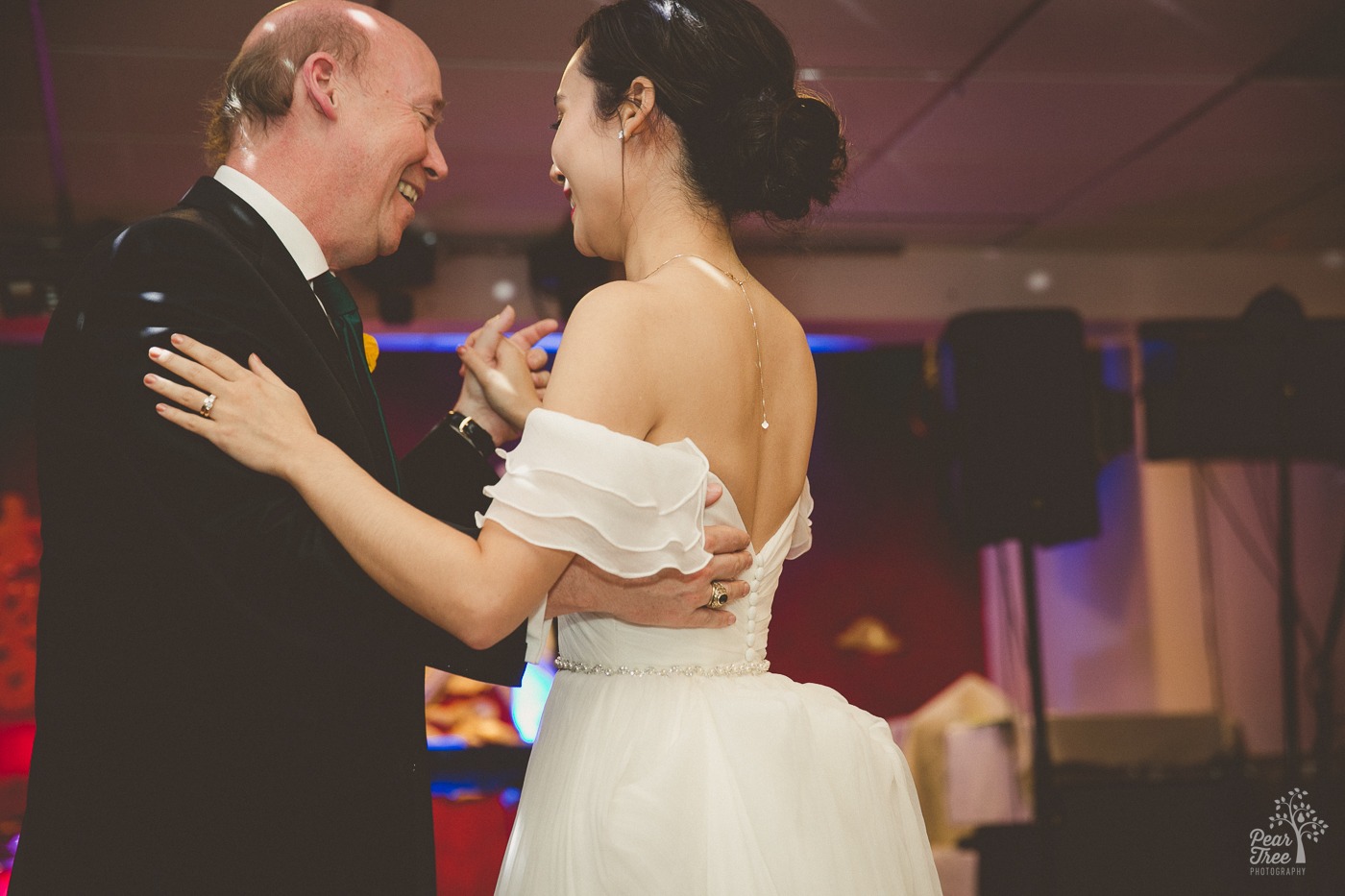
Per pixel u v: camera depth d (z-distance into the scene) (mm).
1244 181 5512
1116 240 6477
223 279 1468
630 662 1484
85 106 4328
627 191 1543
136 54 3943
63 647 1457
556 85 4273
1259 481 7297
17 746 6422
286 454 1338
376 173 1667
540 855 1434
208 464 1360
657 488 1330
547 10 3709
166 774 1422
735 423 1459
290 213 1642
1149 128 4848
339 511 1312
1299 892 4387
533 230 6027
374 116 1659
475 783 6062
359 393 1601
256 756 1434
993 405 4910
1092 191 5641
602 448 1296
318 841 1448
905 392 8234
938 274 6566
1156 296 6672
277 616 1356
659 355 1384
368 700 1495
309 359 1495
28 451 6625
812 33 3979
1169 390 5492
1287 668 4793
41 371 1499
